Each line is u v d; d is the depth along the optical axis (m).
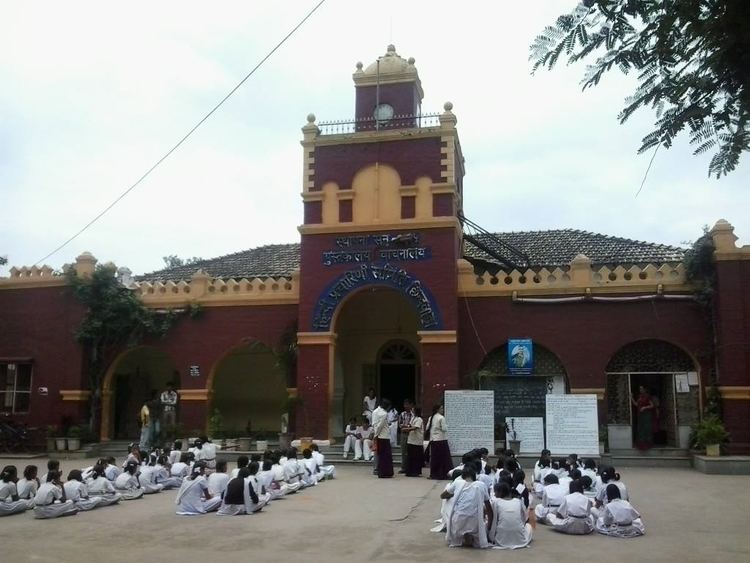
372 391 21.42
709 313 19.67
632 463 18.72
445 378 20.31
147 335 23.56
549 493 10.84
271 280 22.98
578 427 18.39
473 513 9.00
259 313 22.95
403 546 9.11
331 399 21.06
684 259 20.08
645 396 19.84
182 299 23.53
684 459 18.56
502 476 10.24
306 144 22.44
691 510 11.89
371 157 21.97
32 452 22.41
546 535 9.90
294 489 14.06
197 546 9.20
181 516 11.52
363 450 19.52
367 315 24.80
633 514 9.85
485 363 21.22
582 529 9.89
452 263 20.81
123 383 25.77
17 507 11.76
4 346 23.77
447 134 21.55
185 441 21.80
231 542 9.43
